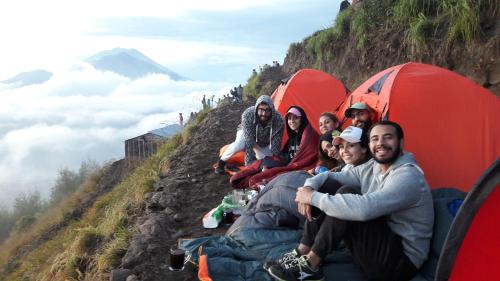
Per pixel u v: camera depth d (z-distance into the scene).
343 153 3.97
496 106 4.79
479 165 4.61
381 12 10.45
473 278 2.22
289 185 4.25
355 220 2.98
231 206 5.06
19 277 10.29
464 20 7.09
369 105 5.41
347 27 12.74
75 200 20.06
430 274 3.05
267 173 5.61
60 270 5.58
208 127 11.90
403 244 3.06
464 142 4.66
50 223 18.62
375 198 2.93
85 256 5.33
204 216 5.22
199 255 3.76
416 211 3.04
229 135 10.50
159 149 13.38
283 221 4.11
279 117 6.37
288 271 3.17
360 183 3.68
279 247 3.73
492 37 6.71
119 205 7.64
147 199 6.36
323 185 3.70
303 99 8.38
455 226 2.13
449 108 4.75
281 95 8.59
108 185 19.66
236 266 3.48
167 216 5.30
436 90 4.83
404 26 9.24
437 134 4.69
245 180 5.89
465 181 4.58
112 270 4.09
